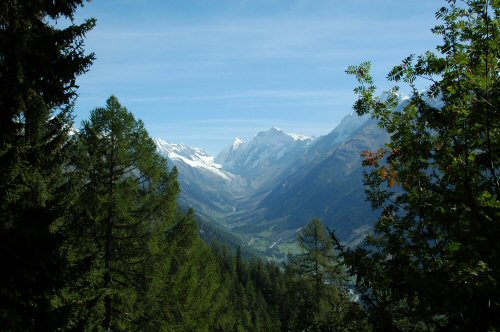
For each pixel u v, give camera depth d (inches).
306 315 429.7
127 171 682.2
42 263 330.6
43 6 339.6
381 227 280.4
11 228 310.8
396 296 241.9
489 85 215.0
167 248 737.0
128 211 675.4
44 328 339.0
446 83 236.7
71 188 439.5
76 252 462.6
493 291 191.6
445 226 244.1
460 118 237.0
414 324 245.8
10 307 320.5
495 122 226.1
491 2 218.5
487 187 230.4
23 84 320.2
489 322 195.3
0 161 320.5
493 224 210.8
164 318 744.3
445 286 207.5
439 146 255.0
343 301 390.0
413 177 266.8
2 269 312.3
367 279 256.8
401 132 262.8
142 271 714.2
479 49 226.1
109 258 659.4
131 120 669.9
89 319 494.6
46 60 320.5
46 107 356.2
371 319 246.8
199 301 1070.4
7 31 307.6
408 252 253.4
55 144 377.1
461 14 241.6
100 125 641.6
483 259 209.6
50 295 368.5
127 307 704.4
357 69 280.7
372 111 282.5
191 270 1063.0
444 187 249.3
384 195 290.5
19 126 330.6
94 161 602.2
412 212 270.5
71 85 348.5
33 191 363.6
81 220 601.6
